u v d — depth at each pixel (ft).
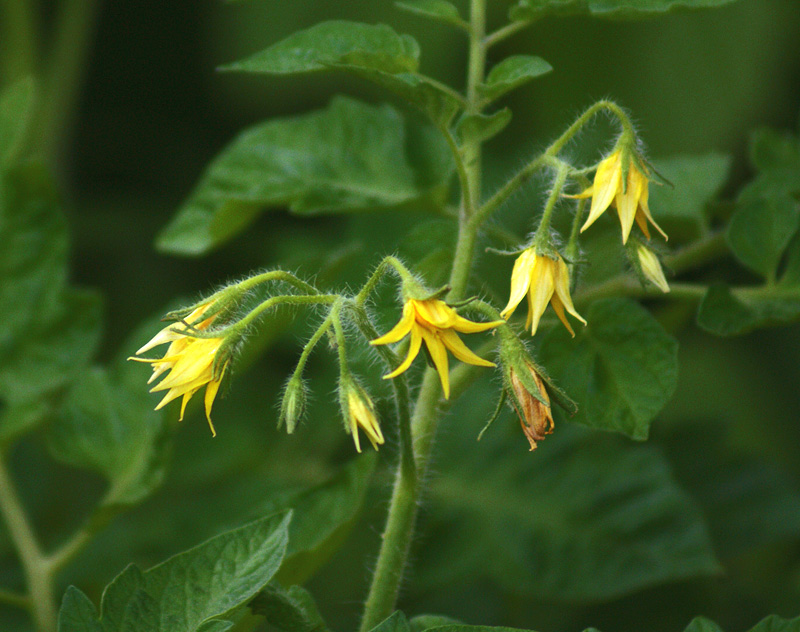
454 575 2.31
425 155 2.23
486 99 2.06
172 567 1.93
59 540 2.39
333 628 2.36
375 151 2.24
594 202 1.98
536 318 1.96
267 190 2.23
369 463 2.08
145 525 2.38
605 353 2.05
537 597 2.31
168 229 2.28
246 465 2.41
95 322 2.27
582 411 2.04
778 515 2.37
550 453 2.37
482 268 2.37
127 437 2.21
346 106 2.26
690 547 2.29
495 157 2.56
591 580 2.29
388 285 2.09
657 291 2.15
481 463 2.37
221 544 1.94
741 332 2.11
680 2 2.03
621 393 2.04
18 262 2.27
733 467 2.41
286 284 2.17
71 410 2.22
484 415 2.41
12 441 2.24
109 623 1.92
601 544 2.30
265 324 2.16
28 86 2.29
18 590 2.36
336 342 1.95
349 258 2.27
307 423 2.45
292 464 2.43
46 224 2.27
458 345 1.92
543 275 1.96
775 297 2.14
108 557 2.35
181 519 2.34
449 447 2.39
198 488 2.43
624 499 2.32
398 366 1.96
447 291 1.91
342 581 2.40
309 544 2.06
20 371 2.25
